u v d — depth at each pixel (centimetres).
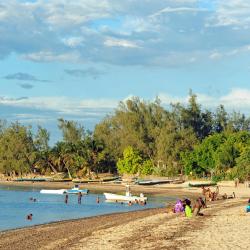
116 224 5222
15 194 12938
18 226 5866
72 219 6306
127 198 10150
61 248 3575
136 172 19462
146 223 5016
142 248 3331
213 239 3584
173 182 16250
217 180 14850
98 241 3816
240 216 5356
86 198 11381
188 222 4844
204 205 6644
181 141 19688
